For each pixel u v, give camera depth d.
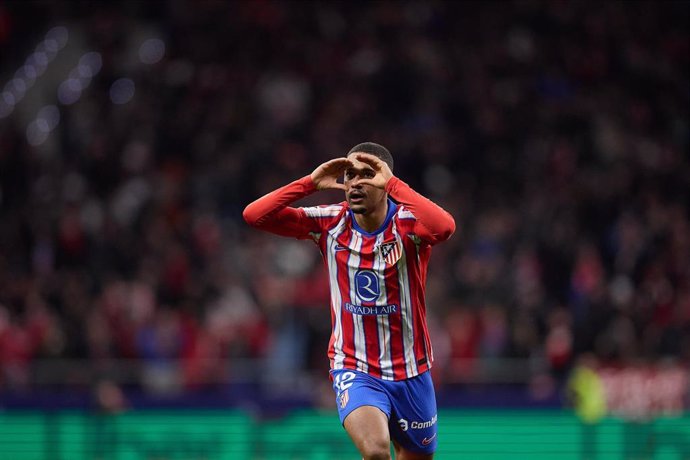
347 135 53.38
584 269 44.50
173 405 36.31
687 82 63.03
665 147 57.78
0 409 35.78
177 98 56.62
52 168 53.19
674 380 36.59
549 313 40.09
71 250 44.25
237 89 57.38
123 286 41.34
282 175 49.84
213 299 41.09
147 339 38.97
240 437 34.62
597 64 62.03
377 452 17.19
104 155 51.47
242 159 50.41
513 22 63.62
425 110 55.78
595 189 50.50
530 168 52.25
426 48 60.53
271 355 39.00
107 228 45.28
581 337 38.06
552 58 61.97
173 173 51.44
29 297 40.38
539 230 46.59
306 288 40.66
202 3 63.03
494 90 58.41
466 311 39.06
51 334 38.41
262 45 60.25
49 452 34.69
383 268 18.19
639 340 38.47
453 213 47.47
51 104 61.25
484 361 37.59
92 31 64.12
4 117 60.06
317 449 34.38
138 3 66.38
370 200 18.12
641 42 64.38
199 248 44.62
